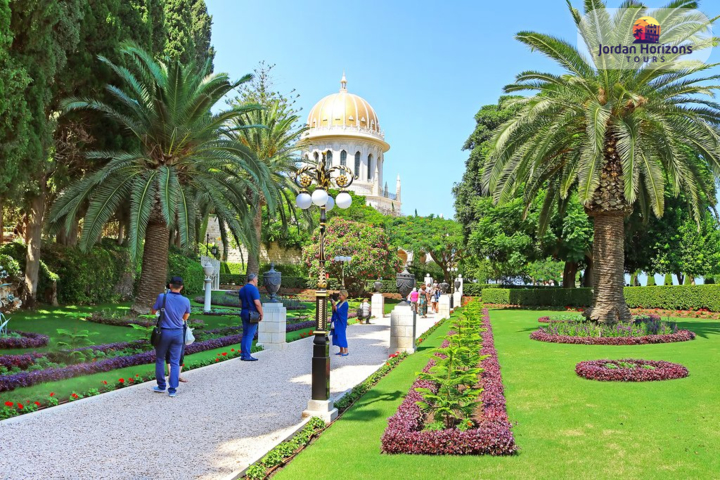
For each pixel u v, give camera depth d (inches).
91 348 435.8
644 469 192.1
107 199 593.0
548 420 255.9
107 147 768.3
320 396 269.1
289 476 190.2
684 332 552.1
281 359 470.3
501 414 244.7
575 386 320.8
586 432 235.8
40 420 261.1
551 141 570.9
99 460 207.9
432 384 298.7
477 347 360.2
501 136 539.8
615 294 570.3
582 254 1084.5
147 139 661.9
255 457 209.9
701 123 520.4
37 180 665.0
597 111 503.8
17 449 218.2
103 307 795.4
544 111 566.3
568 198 714.2
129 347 473.1
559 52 566.9
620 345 502.6
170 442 231.6
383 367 413.1
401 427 223.6
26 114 499.8
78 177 773.3
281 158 1051.9
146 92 666.2
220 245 2010.3
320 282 279.1
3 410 264.8
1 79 458.3
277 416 276.5
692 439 221.6
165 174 600.1
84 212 805.9
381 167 2856.8
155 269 673.0
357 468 196.9
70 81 673.0
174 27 1245.7
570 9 583.5
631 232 1071.0
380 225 1860.2
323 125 2714.1
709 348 455.5
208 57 1616.6
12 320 582.6
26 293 680.4
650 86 562.6
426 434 216.2
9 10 470.3
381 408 288.5
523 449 216.1
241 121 1034.1
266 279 678.5
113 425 256.4
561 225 1057.5
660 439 223.0
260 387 349.1
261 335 544.4
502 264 1494.8
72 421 261.4
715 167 535.5
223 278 1815.9
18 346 426.6
